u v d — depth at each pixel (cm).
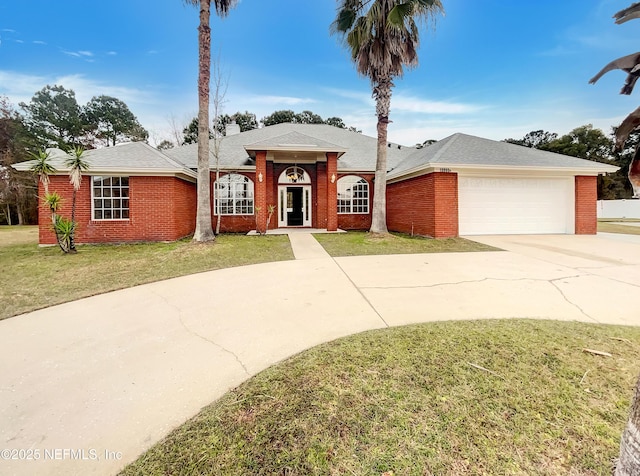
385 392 239
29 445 199
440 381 251
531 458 175
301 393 241
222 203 1506
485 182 1170
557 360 280
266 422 211
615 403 221
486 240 1062
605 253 835
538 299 472
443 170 1128
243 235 1318
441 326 366
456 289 530
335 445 189
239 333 367
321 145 1355
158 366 295
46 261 805
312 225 1612
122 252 930
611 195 3031
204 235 1001
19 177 2548
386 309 438
